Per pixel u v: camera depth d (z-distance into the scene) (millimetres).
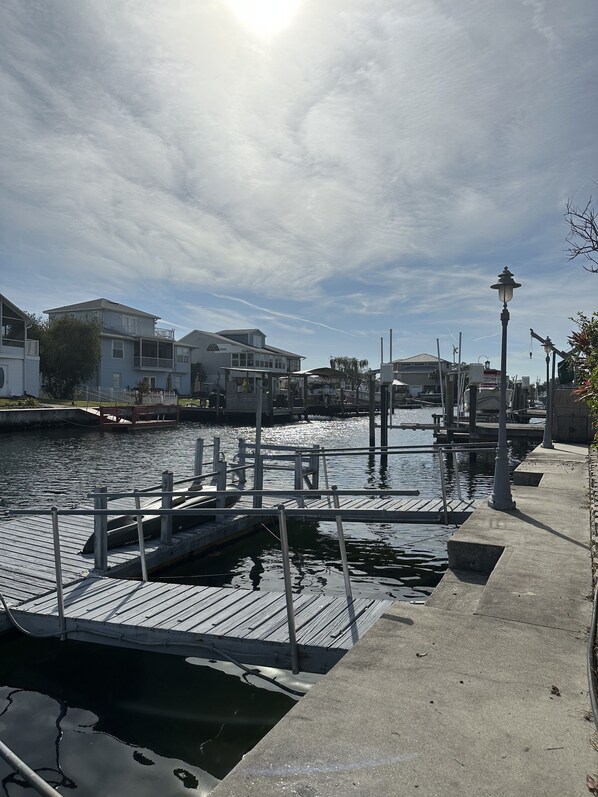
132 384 55375
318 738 2801
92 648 5801
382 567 9195
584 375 7668
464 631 4117
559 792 2414
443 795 2396
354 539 10773
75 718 4762
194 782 3928
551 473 11969
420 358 93562
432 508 10000
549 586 5004
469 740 2785
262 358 71250
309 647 4863
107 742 4418
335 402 61094
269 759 2635
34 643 5945
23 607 6000
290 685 5277
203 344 69250
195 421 47344
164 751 4297
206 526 9789
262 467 11477
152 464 21812
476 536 6602
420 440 32906
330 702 3139
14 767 2406
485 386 41438
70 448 27062
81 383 49000
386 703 3131
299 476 11523
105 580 6902
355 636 5047
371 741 2773
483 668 3549
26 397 40469
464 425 28969
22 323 42062
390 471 21812
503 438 8445
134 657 5793
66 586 6688
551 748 2723
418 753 2680
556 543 6324
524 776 2518
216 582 8297
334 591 8039
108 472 19828
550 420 17891
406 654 3746
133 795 3787
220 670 5551
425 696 3207
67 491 16250
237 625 5363
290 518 11734
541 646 3863
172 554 8578
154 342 56688
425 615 4422
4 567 7324
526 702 3146
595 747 2730
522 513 8008
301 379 74062
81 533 9008
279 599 6078
